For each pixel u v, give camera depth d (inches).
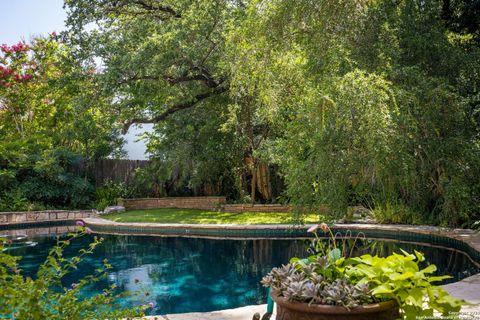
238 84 449.1
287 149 372.5
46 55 784.9
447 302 89.9
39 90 767.7
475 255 311.4
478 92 400.8
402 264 96.0
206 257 369.4
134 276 306.3
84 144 714.8
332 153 313.0
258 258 361.1
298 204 350.6
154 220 544.7
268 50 383.9
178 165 671.1
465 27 458.6
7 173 613.6
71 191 665.6
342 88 302.8
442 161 348.5
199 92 617.6
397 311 91.0
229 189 713.6
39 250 404.2
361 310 84.2
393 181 325.1
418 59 377.7
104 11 585.6
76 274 311.6
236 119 555.2
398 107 314.8
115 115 590.6
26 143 680.4
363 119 297.4
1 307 96.8
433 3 391.5
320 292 89.0
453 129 354.6
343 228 451.5
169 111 620.1
